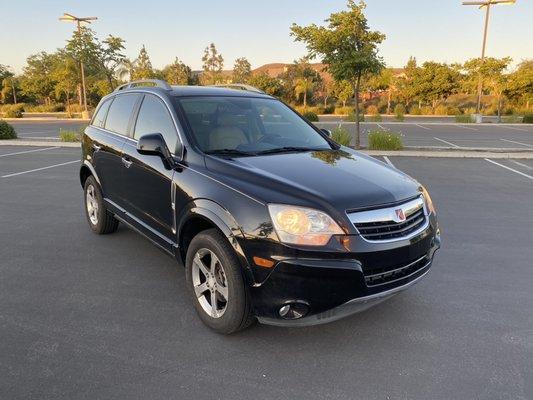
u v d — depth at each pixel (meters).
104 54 32.62
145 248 5.27
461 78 50.25
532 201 7.88
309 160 3.69
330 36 14.45
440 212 7.10
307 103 60.53
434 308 3.86
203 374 2.93
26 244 5.42
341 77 15.13
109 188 5.07
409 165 12.01
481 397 2.73
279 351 3.19
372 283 3.00
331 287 2.85
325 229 2.86
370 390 2.79
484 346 3.28
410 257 3.13
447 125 30.50
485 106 49.66
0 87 65.06
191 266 3.49
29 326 3.50
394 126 29.23
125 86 5.29
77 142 17.58
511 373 2.96
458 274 4.59
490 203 7.73
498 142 19.30
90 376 2.89
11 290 4.15
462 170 11.19
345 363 3.06
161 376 2.90
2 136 18.61
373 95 64.81
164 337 3.36
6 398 2.68
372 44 14.59
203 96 4.36
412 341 3.34
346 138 15.48
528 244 5.56
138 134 4.48
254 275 2.97
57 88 42.50
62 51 41.47
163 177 3.80
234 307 3.14
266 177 3.19
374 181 3.31
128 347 3.22
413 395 2.74
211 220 3.17
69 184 9.23
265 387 2.81
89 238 5.63
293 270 2.83
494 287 4.29
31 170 10.98
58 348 3.20
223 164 3.44
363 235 2.94
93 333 3.41
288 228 2.86
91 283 4.31
